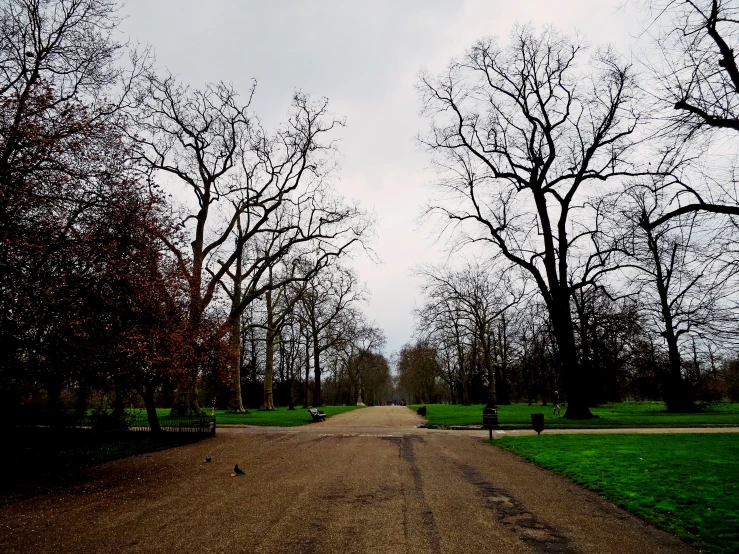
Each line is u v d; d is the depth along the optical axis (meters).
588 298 37.84
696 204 13.39
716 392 35.97
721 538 7.08
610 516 8.41
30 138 11.30
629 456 13.62
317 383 54.03
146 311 13.56
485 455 15.42
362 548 6.73
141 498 9.91
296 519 8.16
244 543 6.96
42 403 14.91
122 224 12.94
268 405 45.31
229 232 31.12
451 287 46.62
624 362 40.56
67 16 16.89
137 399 22.41
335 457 15.14
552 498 9.66
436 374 78.62
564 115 28.58
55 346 11.09
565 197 28.03
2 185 10.41
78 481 11.76
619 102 23.25
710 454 13.63
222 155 31.14
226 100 30.70
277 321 44.09
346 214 34.25
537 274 28.59
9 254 10.30
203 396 52.16
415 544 6.91
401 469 12.90
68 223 12.22
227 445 18.66
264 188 32.94
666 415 30.11
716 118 11.95
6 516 8.58
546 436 19.52
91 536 7.38
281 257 39.56
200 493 10.29
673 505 8.73
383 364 96.38
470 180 30.27
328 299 52.69
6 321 10.72
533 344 48.72
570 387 27.44
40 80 13.70
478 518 8.24
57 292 10.84
